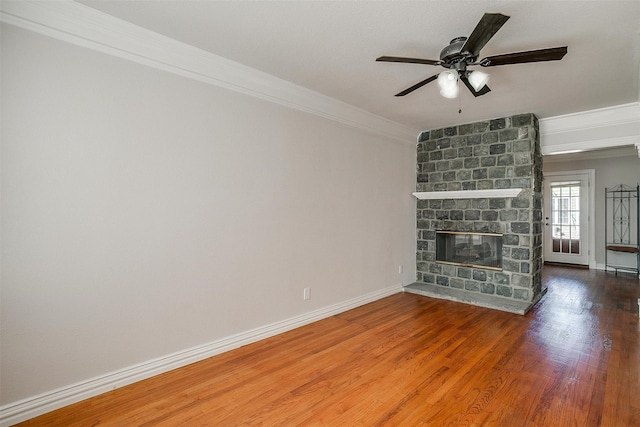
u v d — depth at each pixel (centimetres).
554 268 697
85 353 222
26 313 200
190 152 272
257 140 320
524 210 431
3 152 192
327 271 393
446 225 505
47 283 207
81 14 212
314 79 328
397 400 222
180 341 268
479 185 469
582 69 296
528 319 382
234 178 302
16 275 197
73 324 217
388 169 483
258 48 267
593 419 201
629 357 283
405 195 517
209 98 284
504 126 448
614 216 677
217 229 290
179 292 267
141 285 246
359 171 435
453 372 260
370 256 455
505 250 447
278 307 340
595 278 600
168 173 260
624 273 641
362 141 439
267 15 221
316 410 211
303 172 364
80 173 219
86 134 221
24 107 198
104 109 228
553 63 284
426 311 414
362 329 353
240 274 307
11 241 195
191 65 270
